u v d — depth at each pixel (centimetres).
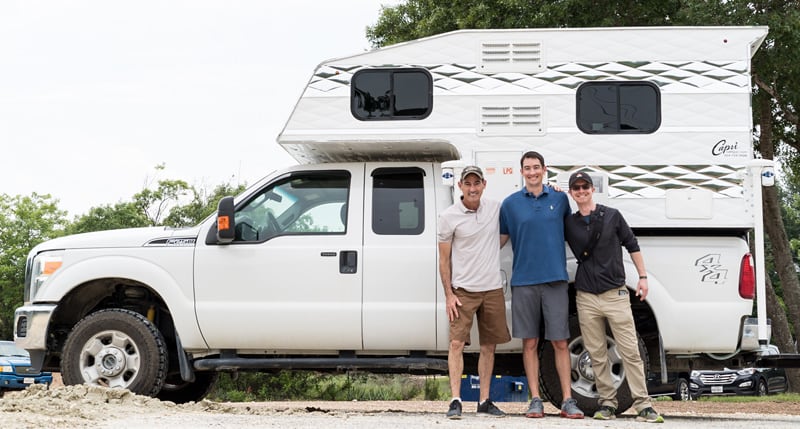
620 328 707
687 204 749
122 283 807
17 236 4547
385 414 805
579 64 768
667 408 1291
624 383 752
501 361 821
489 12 1816
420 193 782
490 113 768
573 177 709
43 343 779
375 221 774
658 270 751
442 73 773
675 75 763
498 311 716
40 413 642
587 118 766
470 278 709
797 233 4691
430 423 646
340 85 775
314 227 779
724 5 1620
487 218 716
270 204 790
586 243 711
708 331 743
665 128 759
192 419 649
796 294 1928
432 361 763
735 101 759
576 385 757
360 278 761
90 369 778
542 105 767
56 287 781
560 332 710
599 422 674
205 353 791
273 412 773
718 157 755
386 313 756
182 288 774
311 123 775
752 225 747
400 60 776
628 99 765
